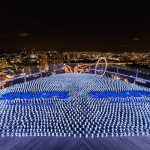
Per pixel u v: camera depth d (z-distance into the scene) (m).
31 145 11.63
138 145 11.58
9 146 11.54
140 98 22.28
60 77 33.44
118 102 20.75
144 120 15.95
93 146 11.47
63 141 12.08
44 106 19.48
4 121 15.78
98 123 15.24
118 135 12.87
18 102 20.89
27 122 15.50
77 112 17.77
